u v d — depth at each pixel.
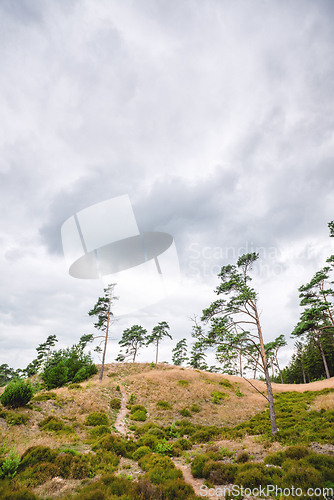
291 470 7.55
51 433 13.69
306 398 26.91
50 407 18.22
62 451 10.15
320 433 12.92
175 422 22.39
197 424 22.56
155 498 7.00
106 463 10.19
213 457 10.62
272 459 9.05
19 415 14.30
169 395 29.83
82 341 33.62
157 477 8.37
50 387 29.77
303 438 11.99
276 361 48.41
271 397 14.54
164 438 16.80
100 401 23.98
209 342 16.34
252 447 12.02
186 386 32.94
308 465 7.95
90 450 12.21
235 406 27.95
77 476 8.67
